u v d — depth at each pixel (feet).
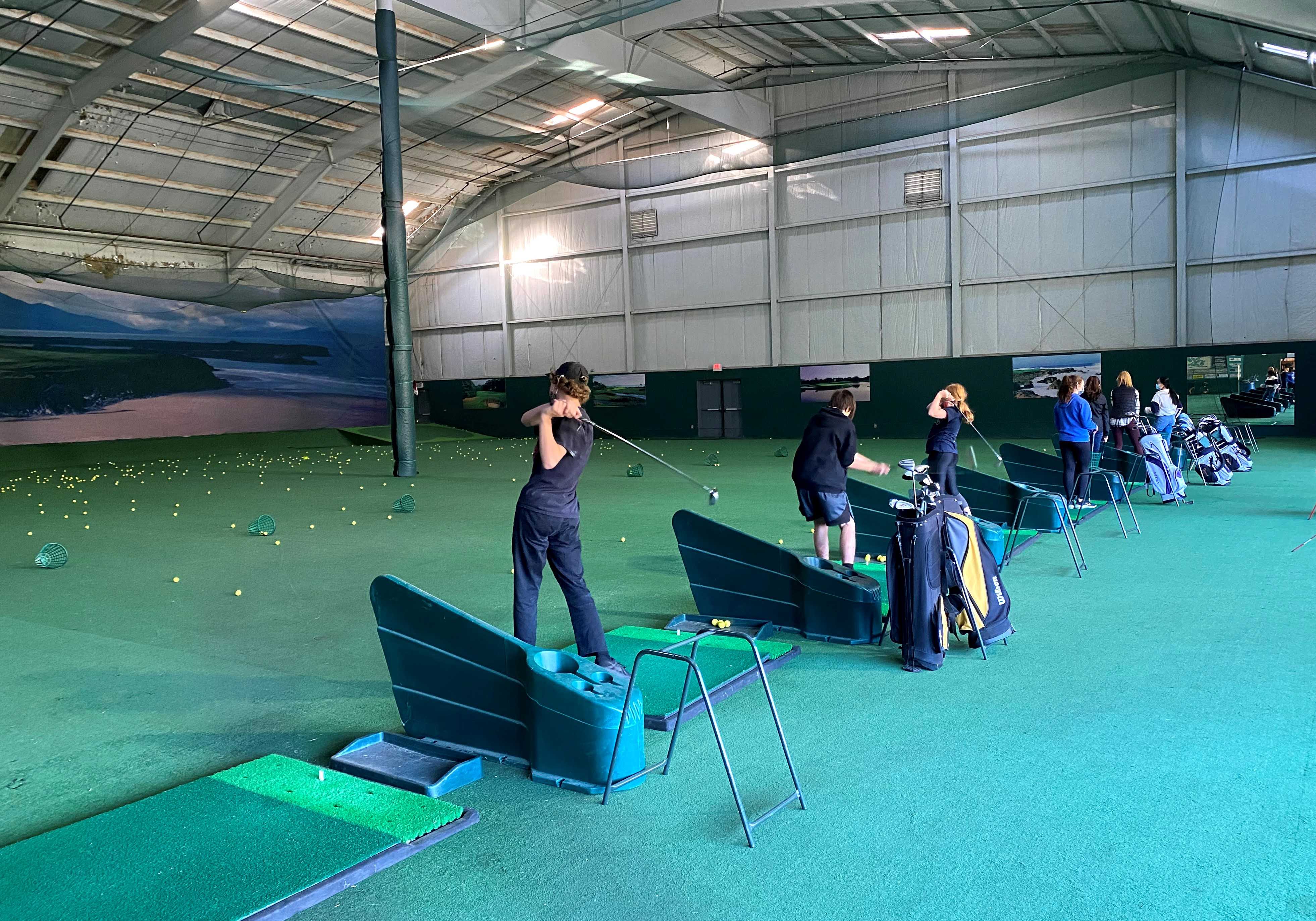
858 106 64.80
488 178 79.71
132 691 13.64
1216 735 10.72
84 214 64.03
